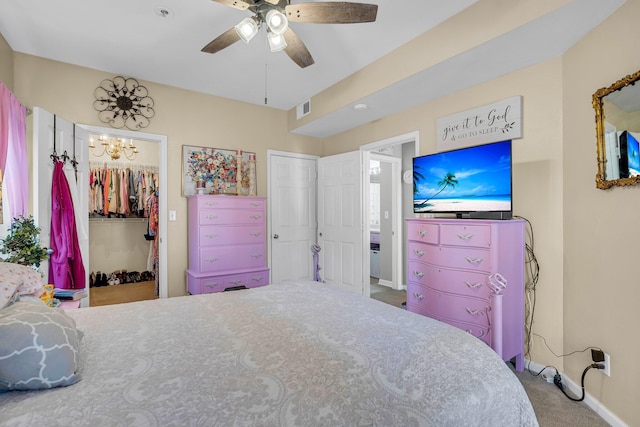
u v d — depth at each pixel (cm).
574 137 204
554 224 221
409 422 76
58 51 267
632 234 158
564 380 211
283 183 422
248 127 394
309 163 447
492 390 92
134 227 511
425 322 136
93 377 90
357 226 390
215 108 369
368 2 204
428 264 248
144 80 325
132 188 486
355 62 286
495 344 177
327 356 102
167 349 109
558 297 220
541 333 229
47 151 238
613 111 167
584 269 194
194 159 354
